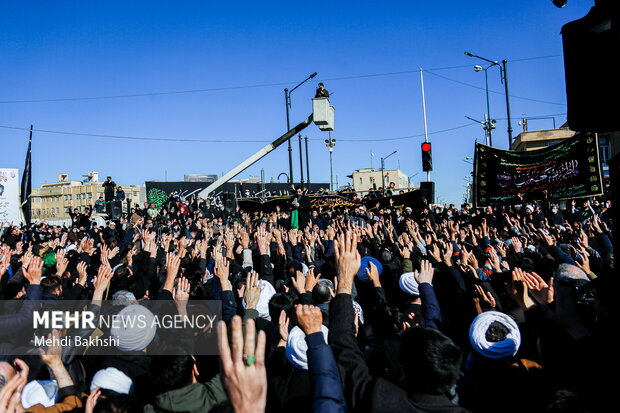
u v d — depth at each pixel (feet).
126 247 29.12
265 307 16.81
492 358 10.87
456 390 11.07
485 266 22.12
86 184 305.12
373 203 71.05
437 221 63.57
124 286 21.01
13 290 20.65
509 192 58.34
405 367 8.58
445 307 17.54
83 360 14.03
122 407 9.52
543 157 56.44
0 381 9.61
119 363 11.50
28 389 10.57
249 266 25.90
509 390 10.69
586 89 10.51
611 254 24.44
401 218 57.62
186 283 14.99
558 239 30.42
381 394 8.50
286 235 34.27
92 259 34.83
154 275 21.77
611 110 10.21
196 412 9.58
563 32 10.90
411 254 27.91
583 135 53.67
